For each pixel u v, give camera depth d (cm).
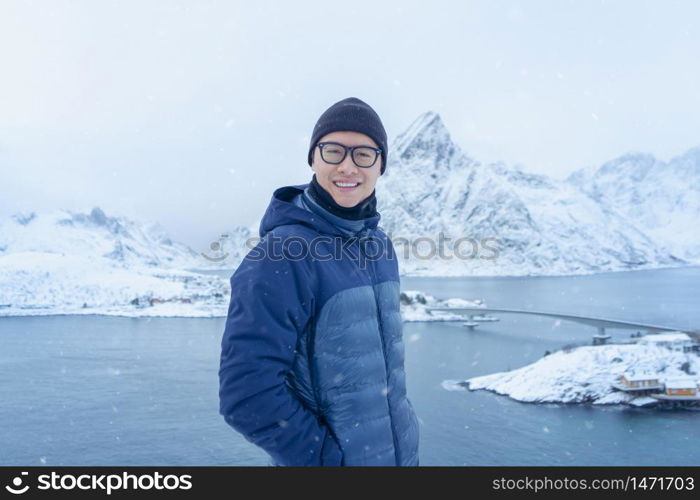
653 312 7731
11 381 4169
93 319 8719
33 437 2816
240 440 2672
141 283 12069
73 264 12812
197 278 13775
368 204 179
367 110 172
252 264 157
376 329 170
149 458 2491
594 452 2441
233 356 150
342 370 160
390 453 169
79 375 4350
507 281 19200
